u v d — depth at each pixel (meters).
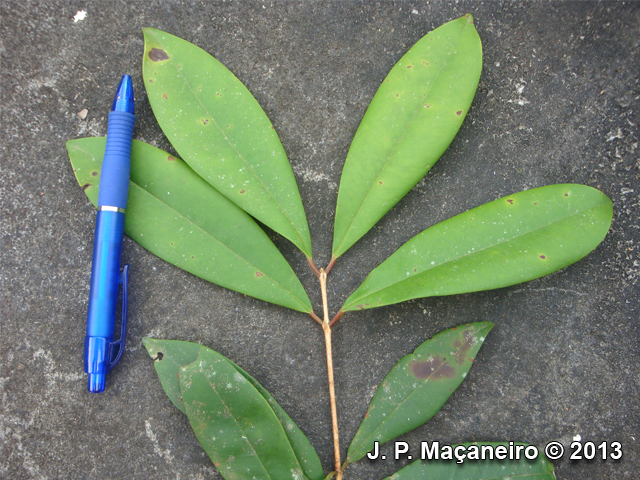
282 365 0.30
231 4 0.30
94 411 0.29
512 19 0.31
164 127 0.28
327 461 0.29
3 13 0.30
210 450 0.27
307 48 0.31
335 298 0.30
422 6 0.31
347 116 0.31
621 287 0.30
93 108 0.30
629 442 0.30
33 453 0.29
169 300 0.30
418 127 0.29
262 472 0.27
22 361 0.29
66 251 0.30
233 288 0.28
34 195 0.30
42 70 0.30
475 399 0.30
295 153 0.30
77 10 0.30
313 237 0.30
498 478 0.28
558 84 0.31
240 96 0.29
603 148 0.31
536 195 0.28
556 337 0.30
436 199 0.30
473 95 0.29
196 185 0.29
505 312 0.30
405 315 0.30
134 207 0.29
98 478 0.29
